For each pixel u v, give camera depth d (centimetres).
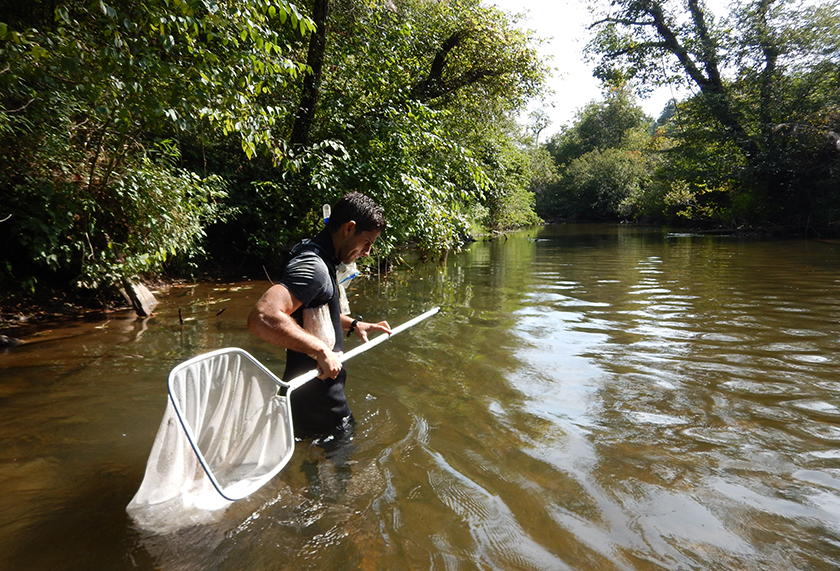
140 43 467
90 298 605
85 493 227
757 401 335
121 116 479
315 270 246
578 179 4131
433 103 1195
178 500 211
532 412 320
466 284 831
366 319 570
